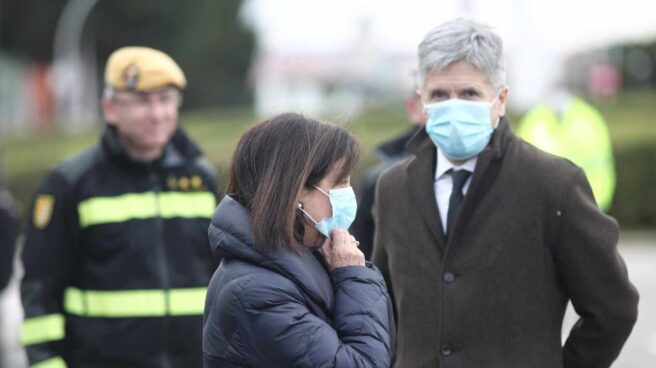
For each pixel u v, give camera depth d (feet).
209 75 294.66
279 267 19.51
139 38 282.97
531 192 23.61
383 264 25.95
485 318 23.63
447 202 24.79
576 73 204.03
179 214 31.22
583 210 23.36
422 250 24.59
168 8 276.62
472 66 23.95
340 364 19.12
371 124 150.10
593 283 23.39
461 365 23.68
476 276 23.72
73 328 30.63
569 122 51.70
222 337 19.60
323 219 20.13
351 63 246.27
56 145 165.68
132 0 271.08
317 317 19.61
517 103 146.92
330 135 20.02
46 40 267.18
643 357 59.41
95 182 30.76
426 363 24.12
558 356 23.80
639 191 119.55
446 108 23.90
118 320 30.37
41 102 301.43
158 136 30.94
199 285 31.17
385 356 19.65
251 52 306.14
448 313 23.84
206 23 286.25
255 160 19.84
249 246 19.54
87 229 30.58
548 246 23.63
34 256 30.19
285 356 19.13
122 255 30.58
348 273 20.16
